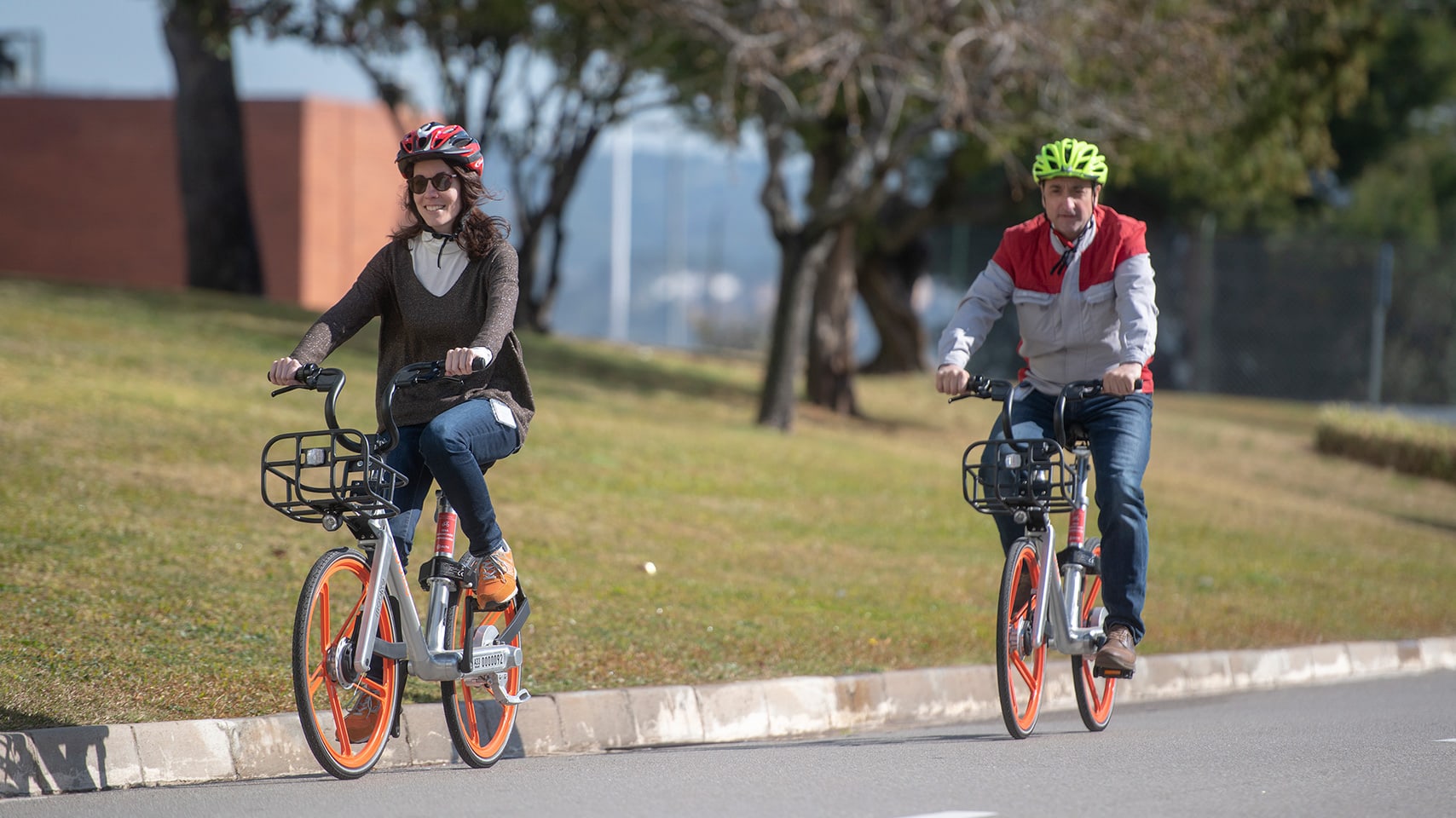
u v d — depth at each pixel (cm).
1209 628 3719
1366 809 1814
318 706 2219
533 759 2303
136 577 2981
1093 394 2342
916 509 5209
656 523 4359
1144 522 2322
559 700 2505
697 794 1897
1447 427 8750
